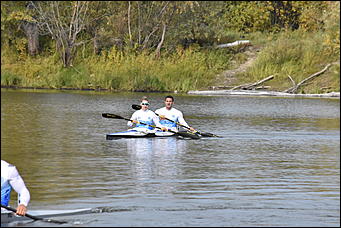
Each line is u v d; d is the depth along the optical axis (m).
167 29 138.62
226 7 158.00
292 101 103.69
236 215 28.11
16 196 30.66
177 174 38.19
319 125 69.44
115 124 67.88
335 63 128.88
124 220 26.95
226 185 34.91
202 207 29.52
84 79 127.81
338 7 131.62
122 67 128.62
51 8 134.38
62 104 90.69
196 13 138.88
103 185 34.38
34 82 128.50
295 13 157.00
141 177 36.97
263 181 36.28
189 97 108.94
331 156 47.00
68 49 134.00
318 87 120.88
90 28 140.62
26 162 42.53
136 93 116.56
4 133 58.75
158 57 134.88
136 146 51.09
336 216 28.11
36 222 26.22
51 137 56.28
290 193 32.97
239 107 90.94
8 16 135.12
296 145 53.28
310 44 136.25
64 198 31.03
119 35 139.38
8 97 101.19
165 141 54.69
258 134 60.78
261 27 156.12
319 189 34.16
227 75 131.00
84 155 45.75
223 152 48.53
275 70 128.62
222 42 148.00
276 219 27.50
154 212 28.33
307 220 27.44
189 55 134.38
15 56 141.00
